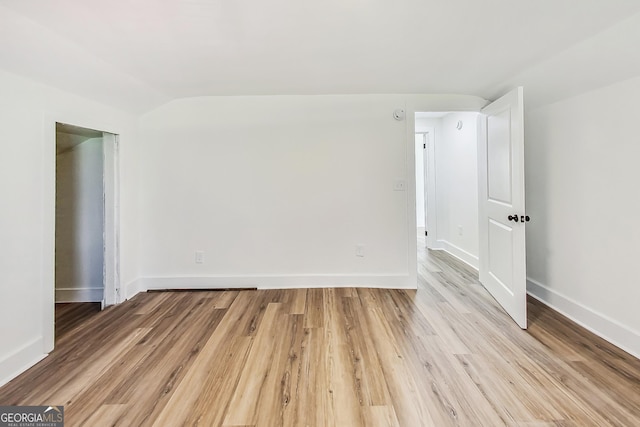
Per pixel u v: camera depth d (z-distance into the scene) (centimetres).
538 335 225
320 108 322
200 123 323
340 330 236
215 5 155
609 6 154
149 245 329
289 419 148
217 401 160
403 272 329
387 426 143
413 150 322
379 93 315
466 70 246
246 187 327
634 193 197
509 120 253
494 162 287
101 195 306
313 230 329
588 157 229
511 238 252
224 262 331
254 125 324
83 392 167
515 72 245
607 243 216
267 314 266
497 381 173
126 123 302
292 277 332
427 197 523
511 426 142
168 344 217
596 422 143
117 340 223
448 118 480
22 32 160
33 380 178
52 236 209
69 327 245
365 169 325
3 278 179
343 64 235
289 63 232
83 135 298
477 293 313
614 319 212
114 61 214
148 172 324
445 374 180
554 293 269
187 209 328
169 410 154
